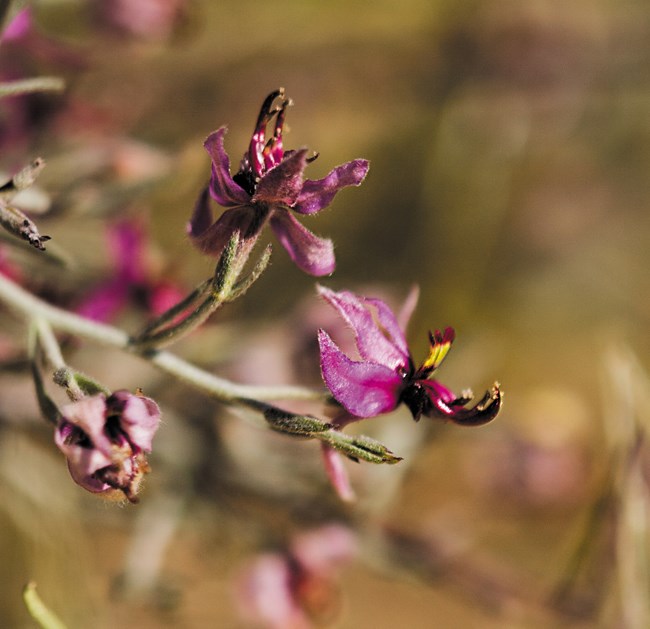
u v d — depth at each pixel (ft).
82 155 0.74
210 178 0.56
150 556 0.80
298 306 0.83
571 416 1.05
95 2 0.83
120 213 0.74
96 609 0.82
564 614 0.81
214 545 0.86
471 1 1.18
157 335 0.60
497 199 1.17
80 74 0.80
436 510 1.04
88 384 0.54
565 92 1.25
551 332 1.53
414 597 1.28
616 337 1.48
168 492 0.82
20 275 0.73
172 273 0.76
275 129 0.59
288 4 1.11
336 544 0.83
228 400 0.59
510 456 1.03
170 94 0.99
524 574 0.86
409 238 1.17
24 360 0.72
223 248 0.57
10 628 0.85
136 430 0.53
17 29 0.76
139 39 0.85
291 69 1.11
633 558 0.72
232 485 0.83
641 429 0.72
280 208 0.57
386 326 0.58
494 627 1.27
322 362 0.56
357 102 1.15
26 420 0.80
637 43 1.27
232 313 0.82
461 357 0.91
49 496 0.82
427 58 1.16
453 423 0.58
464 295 1.16
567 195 1.49
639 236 1.54
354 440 0.56
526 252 1.50
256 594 0.81
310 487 0.83
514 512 1.05
